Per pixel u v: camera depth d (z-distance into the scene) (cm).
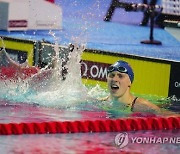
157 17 2812
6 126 1833
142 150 1705
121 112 2073
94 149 1678
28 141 1734
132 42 2691
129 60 2498
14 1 2795
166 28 2783
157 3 2819
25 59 2638
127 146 1736
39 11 2814
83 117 1973
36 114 1986
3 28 2802
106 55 2509
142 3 2833
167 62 2431
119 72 2266
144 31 2805
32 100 2166
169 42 2716
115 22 2848
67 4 2877
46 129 1853
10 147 1659
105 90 2403
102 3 2877
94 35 2736
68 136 1816
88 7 2873
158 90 2456
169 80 2434
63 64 2491
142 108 2148
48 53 2561
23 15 2802
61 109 2069
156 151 1705
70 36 2706
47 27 2809
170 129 1961
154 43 2695
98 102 2189
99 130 1894
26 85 2338
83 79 2547
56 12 2817
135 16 2855
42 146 1683
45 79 2406
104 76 2494
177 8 2791
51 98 2195
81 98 2225
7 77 2414
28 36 2720
